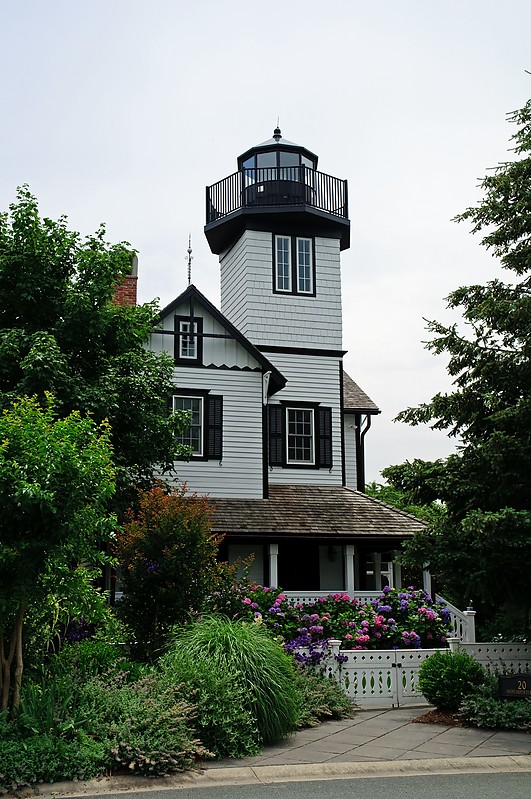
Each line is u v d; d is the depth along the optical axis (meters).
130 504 16.81
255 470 24.70
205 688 10.52
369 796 8.33
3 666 9.66
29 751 8.73
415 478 15.02
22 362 15.59
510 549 13.38
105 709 10.01
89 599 10.45
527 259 14.58
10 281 17.16
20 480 8.95
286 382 26.91
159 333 24.50
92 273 17.34
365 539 23.59
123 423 17.28
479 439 14.55
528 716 11.84
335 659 14.30
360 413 29.08
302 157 29.16
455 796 8.32
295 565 25.47
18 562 9.36
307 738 11.33
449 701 12.93
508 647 14.80
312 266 28.33
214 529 22.30
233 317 28.72
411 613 16.94
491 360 14.64
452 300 15.27
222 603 15.40
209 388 24.73
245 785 8.85
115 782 8.75
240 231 28.41
